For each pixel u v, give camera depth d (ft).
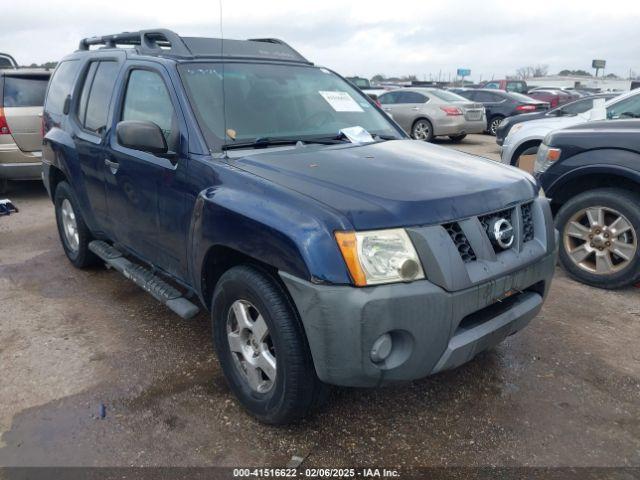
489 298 8.55
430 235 7.98
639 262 14.51
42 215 24.45
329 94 13.12
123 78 13.12
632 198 14.58
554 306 14.24
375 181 8.90
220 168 9.74
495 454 8.76
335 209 7.91
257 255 8.48
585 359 11.62
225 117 11.03
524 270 9.23
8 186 31.07
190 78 11.32
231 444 8.96
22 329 13.01
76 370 11.19
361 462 8.57
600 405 10.05
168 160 10.94
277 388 8.70
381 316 7.63
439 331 8.04
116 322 13.37
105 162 13.17
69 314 13.83
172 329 12.98
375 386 8.18
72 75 16.22
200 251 9.81
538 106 59.11
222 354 9.92
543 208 10.22
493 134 61.41
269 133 11.28
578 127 16.16
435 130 51.47
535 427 9.42
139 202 12.04
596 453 8.80
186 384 10.68
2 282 16.02
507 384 10.69
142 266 13.85
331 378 7.95
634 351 11.99
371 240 7.71
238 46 13.38
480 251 8.57
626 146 14.78
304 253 7.71
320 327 7.73
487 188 9.12
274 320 8.39
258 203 8.61
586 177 15.89
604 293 15.12
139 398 10.22
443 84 133.28
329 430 9.30
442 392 10.40
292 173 9.23
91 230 15.43
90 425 9.45
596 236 15.21
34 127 26.32
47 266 17.46
